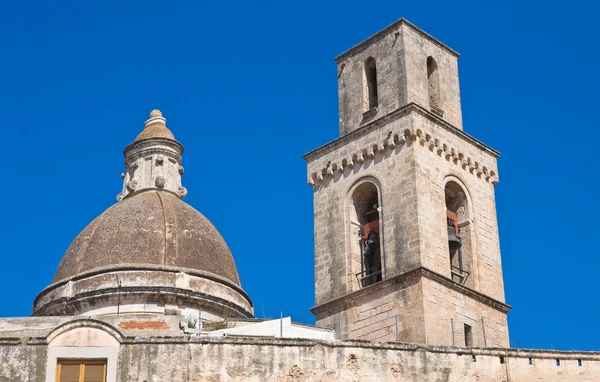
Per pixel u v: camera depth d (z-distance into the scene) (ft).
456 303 197.26
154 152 221.05
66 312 195.72
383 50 217.97
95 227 208.44
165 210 209.56
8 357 150.82
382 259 201.46
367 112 215.72
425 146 206.69
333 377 154.81
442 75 221.87
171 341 152.05
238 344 153.07
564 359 166.30
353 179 211.82
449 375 160.76
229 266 209.26
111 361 150.92
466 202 211.82
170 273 196.95
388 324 194.49
